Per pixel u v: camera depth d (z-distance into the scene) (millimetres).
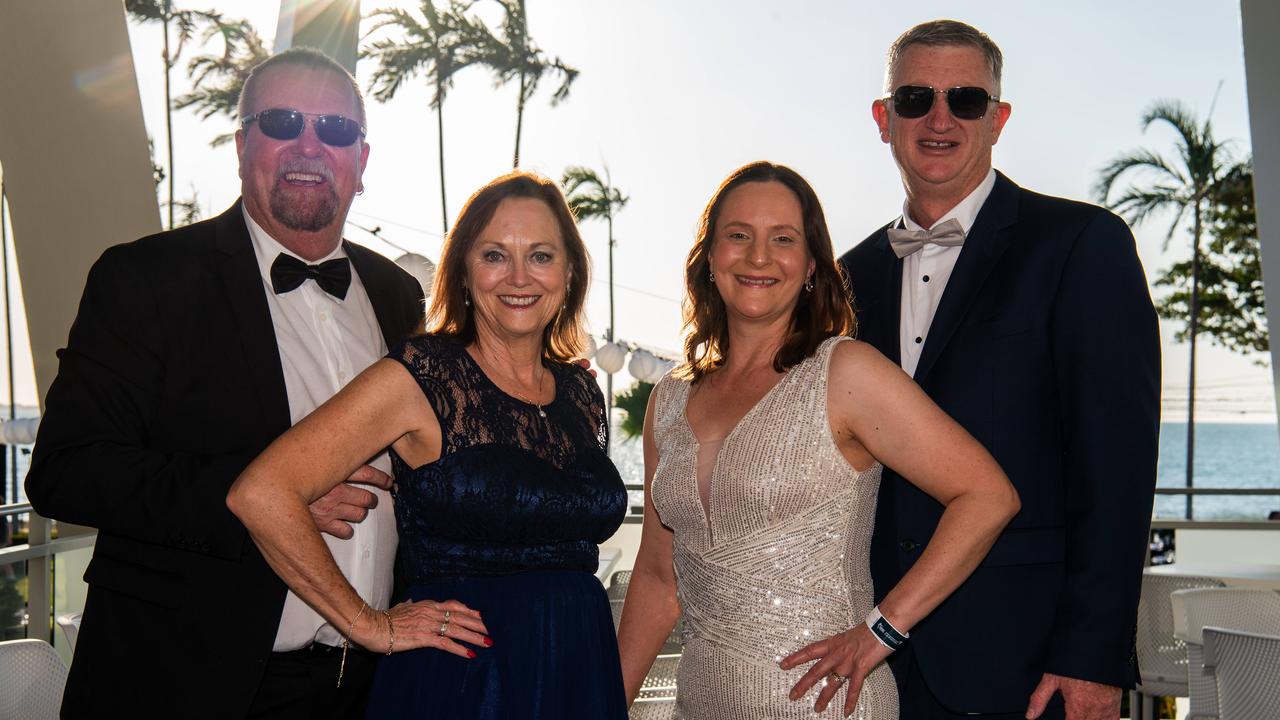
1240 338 32750
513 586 2129
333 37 5027
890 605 2061
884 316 2617
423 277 4988
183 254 2453
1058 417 2387
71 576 4801
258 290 2488
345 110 2645
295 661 2455
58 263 5652
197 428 2359
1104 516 2223
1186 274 32531
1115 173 32375
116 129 5676
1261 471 55812
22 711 2900
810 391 2180
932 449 2088
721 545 2203
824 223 2305
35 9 5188
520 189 2279
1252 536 7031
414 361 2109
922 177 2570
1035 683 2309
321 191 2607
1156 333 2336
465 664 2059
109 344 2336
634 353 7203
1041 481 2363
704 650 2229
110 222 5766
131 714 2295
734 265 2250
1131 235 2379
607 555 6141
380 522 2533
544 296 2258
